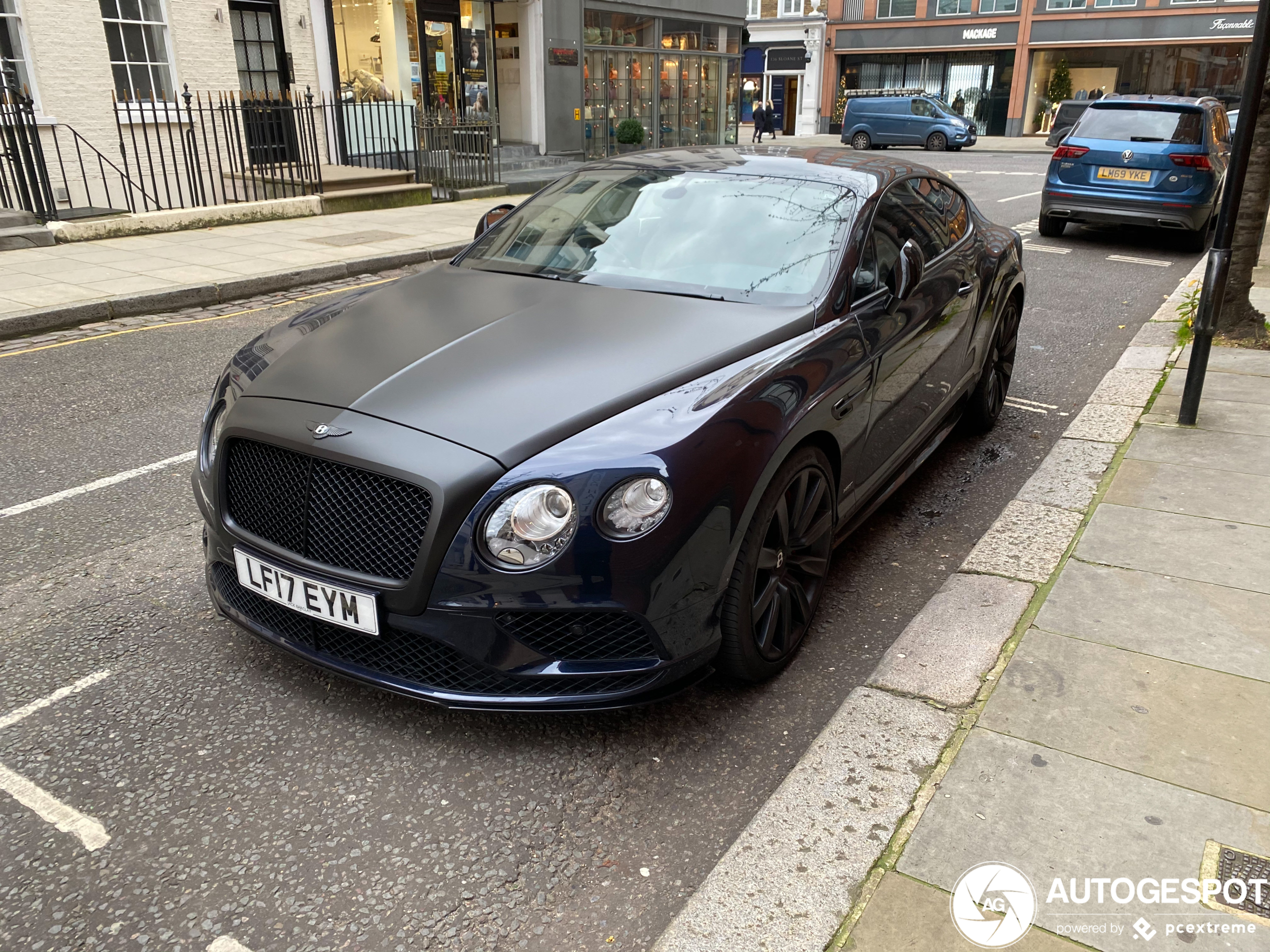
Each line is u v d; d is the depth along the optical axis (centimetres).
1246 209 618
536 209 410
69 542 380
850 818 230
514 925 209
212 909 210
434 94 1784
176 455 471
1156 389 547
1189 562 347
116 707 279
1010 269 495
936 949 191
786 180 379
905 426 375
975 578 344
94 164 1181
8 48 1105
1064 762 245
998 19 3772
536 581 234
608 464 235
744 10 2497
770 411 267
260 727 271
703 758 263
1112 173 1084
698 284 335
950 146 3012
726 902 207
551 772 256
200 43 1280
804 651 316
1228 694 271
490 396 257
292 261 933
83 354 648
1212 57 3528
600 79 2102
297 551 258
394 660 254
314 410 260
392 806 243
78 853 225
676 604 245
